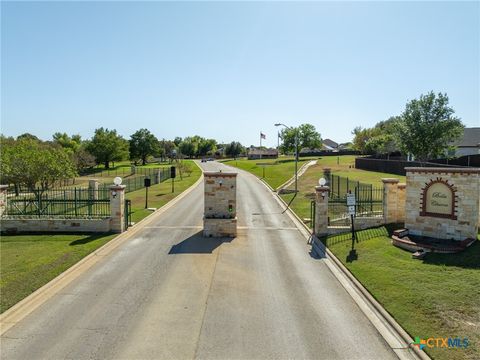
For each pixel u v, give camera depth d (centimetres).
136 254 1555
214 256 1527
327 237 1781
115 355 791
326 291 1152
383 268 1273
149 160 12400
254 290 1160
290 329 907
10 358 780
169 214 2530
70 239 1781
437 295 1018
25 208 2156
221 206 1909
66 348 820
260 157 11988
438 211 1538
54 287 1185
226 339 859
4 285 1178
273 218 2355
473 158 3831
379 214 1995
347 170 4966
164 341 849
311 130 9206
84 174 7200
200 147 14750
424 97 3816
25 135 9631
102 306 1040
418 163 3659
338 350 812
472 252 1309
